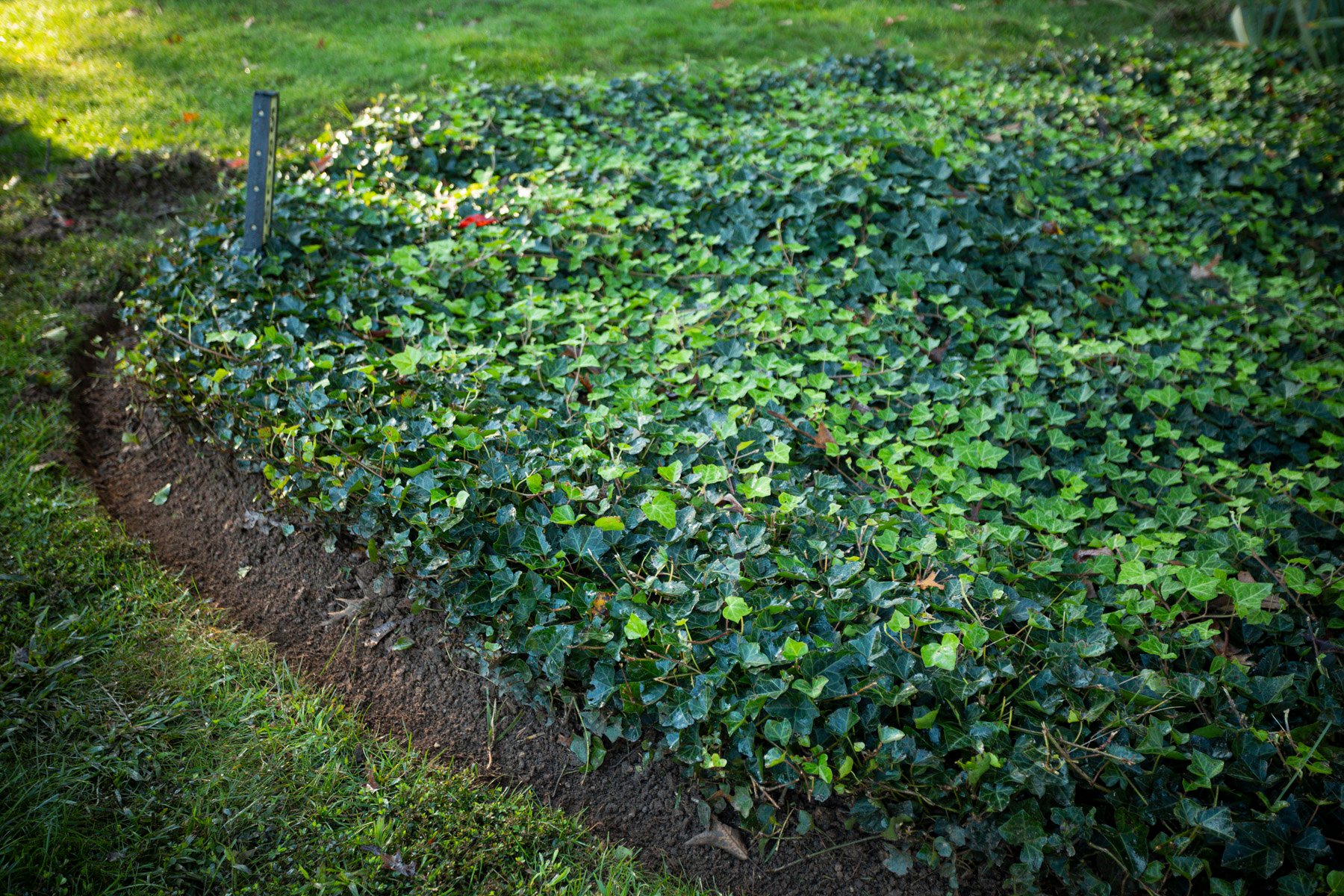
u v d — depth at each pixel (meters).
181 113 5.98
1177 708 2.48
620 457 3.13
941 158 4.78
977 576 2.66
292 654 2.90
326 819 2.36
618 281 4.28
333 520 3.01
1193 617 2.90
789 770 2.35
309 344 3.44
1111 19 8.74
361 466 2.95
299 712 2.64
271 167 3.81
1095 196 5.22
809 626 2.55
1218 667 2.58
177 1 7.80
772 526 2.84
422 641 2.86
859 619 2.59
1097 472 3.38
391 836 2.32
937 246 4.30
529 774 2.56
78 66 6.59
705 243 4.47
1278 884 2.20
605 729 2.51
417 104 5.59
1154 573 2.76
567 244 4.37
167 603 2.98
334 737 2.59
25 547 3.00
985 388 3.65
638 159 5.05
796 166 4.85
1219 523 3.06
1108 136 6.28
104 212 5.08
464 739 2.65
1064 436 3.44
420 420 3.04
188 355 3.44
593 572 2.75
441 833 2.35
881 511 3.08
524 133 5.29
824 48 7.36
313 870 2.24
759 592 2.60
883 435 3.35
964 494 3.13
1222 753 2.35
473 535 2.74
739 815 2.46
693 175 4.87
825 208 4.56
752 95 6.32
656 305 4.12
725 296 4.09
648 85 6.13
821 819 2.42
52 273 4.46
